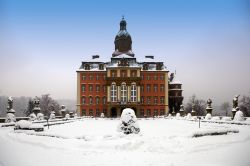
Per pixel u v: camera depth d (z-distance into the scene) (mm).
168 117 83000
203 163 15727
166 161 16344
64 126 45781
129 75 100625
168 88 111375
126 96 99625
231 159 16438
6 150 19656
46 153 18641
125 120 26469
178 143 21453
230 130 28422
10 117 45719
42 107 131375
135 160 16656
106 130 36438
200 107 137250
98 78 103562
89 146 20406
